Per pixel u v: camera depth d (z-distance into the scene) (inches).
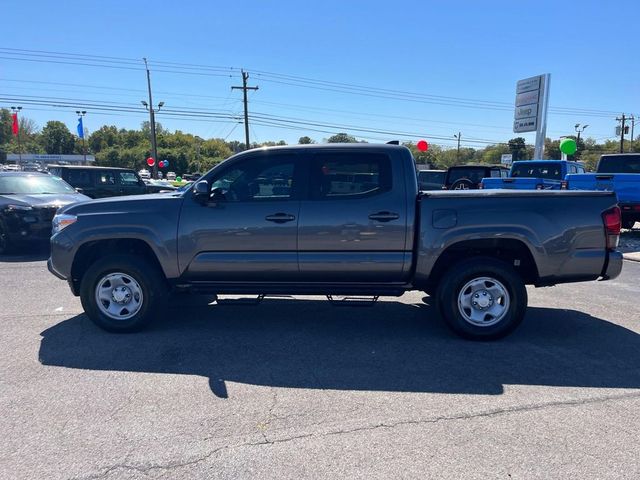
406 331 207.8
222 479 107.7
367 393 149.6
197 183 196.5
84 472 110.2
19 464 113.3
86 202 206.7
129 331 203.9
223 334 203.6
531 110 880.3
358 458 115.2
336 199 193.0
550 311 240.1
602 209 188.2
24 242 393.4
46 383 156.3
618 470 110.4
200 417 134.9
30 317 227.1
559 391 150.9
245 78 1696.6
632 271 345.1
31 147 4586.6
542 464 112.7
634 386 154.9
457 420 132.8
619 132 2303.2
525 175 609.9
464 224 187.8
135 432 127.2
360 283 198.7
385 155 194.1
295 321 221.8
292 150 197.0
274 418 134.3
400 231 190.2
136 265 199.3
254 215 193.6
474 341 194.5
